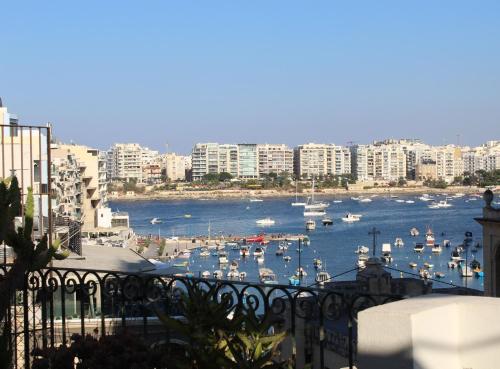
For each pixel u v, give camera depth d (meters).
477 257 117.25
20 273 7.51
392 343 5.23
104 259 31.83
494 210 29.83
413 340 5.12
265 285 6.95
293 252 126.81
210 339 6.49
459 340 5.52
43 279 8.71
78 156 118.88
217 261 117.94
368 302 6.68
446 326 5.42
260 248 122.69
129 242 116.75
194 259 120.81
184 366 6.52
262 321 6.59
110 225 121.75
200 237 148.25
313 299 7.21
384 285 25.72
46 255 7.87
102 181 142.88
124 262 31.45
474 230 156.25
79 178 104.75
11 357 6.99
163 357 6.74
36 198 28.91
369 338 5.36
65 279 9.12
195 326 6.62
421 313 5.23
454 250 119.88
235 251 130.25
